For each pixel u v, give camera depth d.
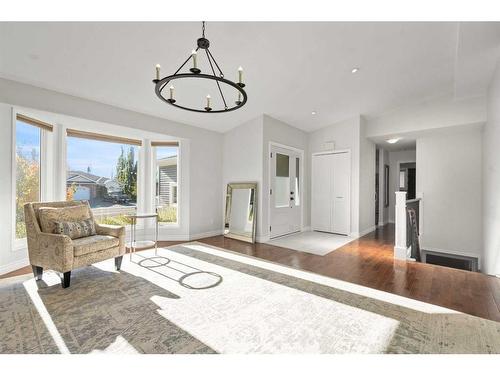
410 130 4.99
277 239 5.02
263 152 4.82
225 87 3.62
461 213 5.00
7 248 3.01
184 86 3.50
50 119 3.49
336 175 5.72
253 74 3.39
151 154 4.84
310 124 5.65
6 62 2.56
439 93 4.44
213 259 3.57
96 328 1.83
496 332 1.79
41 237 2.65
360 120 5.38
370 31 2.75
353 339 1.71
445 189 5.17
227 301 2.26
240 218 4.97
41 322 1.90
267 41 2.76
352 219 5.43
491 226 3.65
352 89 4.15
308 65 3.33
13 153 3.05
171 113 4.25
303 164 6.00
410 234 4.22
